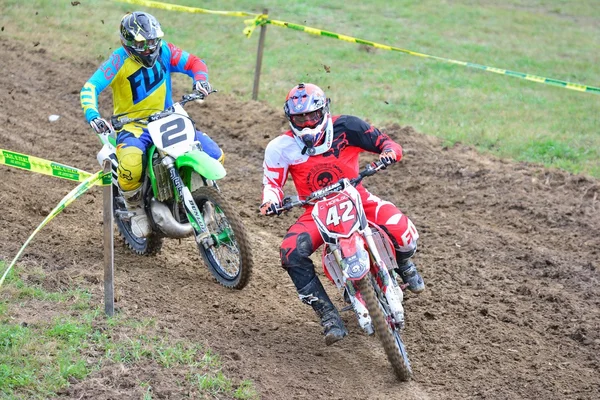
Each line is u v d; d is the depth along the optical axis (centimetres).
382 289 1742
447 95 4547
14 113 3497
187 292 2070
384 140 1866
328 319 1764
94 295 1900
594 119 4228
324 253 1827
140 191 2141
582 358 1861
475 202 2842
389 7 6906
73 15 5528
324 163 1839
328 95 4331
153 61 2116
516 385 1741
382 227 1844
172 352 1677
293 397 1627
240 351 1781
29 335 1656
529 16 7094
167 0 6262
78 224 2461
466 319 2031
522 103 4491
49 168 1731
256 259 2375
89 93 2053
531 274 2314
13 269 1952
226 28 5747
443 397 1686
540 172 3086
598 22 7106
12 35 4797
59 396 1488
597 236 2566
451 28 6372
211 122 3634
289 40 5588
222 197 2033
